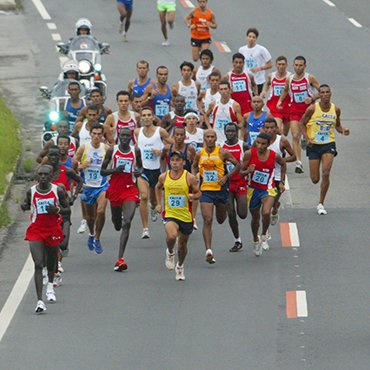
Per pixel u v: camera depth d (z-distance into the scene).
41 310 49.94
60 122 59.97
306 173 72.44
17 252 58.94
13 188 70.19
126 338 46.88
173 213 53.50
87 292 52.78
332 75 95.75
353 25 111.50
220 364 43.78
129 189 56.16
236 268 55.84
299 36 107.06
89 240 58.88
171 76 93.38
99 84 80.88
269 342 46.03
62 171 54.28
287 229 61.59
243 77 71.75
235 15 113.75
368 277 53.97
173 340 46.53
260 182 56.69
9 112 84.94
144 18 112.81
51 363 44.38
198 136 61.50
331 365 43.41
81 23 87.38
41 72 96.38
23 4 118.12
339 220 63.00
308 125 63.97
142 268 56.25
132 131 62.72
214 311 49.88
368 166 73.94
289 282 53.53
